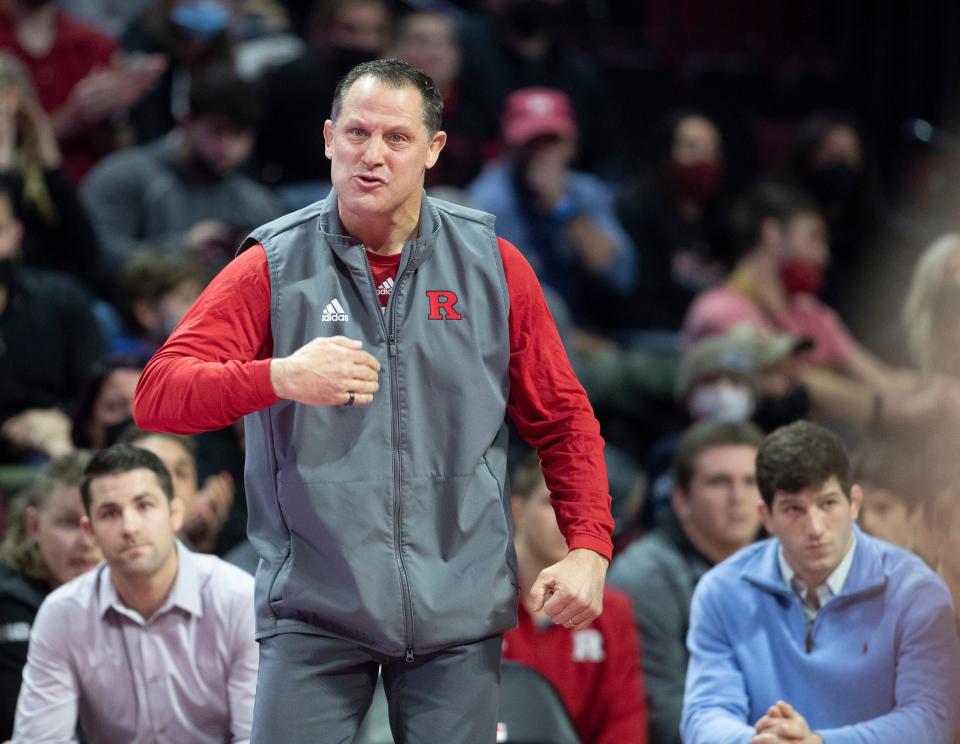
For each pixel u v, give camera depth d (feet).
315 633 31.42
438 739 31.37
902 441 63.98
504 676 45.34
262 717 31.42
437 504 31.71
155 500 42.32
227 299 31.55
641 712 49.52
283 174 83.46
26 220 69.26
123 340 67.00
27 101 69.21
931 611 41.04
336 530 31.09
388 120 31.07
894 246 88.07
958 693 40.73
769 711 39.68
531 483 49.47
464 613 31.37
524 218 79.30
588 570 31.42
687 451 52.13
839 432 66.85
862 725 39.83
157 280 64.44
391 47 86.28
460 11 102.89
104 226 73.77
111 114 78.38
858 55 108.06
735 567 44.14
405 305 31.99
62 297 65.46
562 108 79.41
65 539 47.91
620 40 106.93
